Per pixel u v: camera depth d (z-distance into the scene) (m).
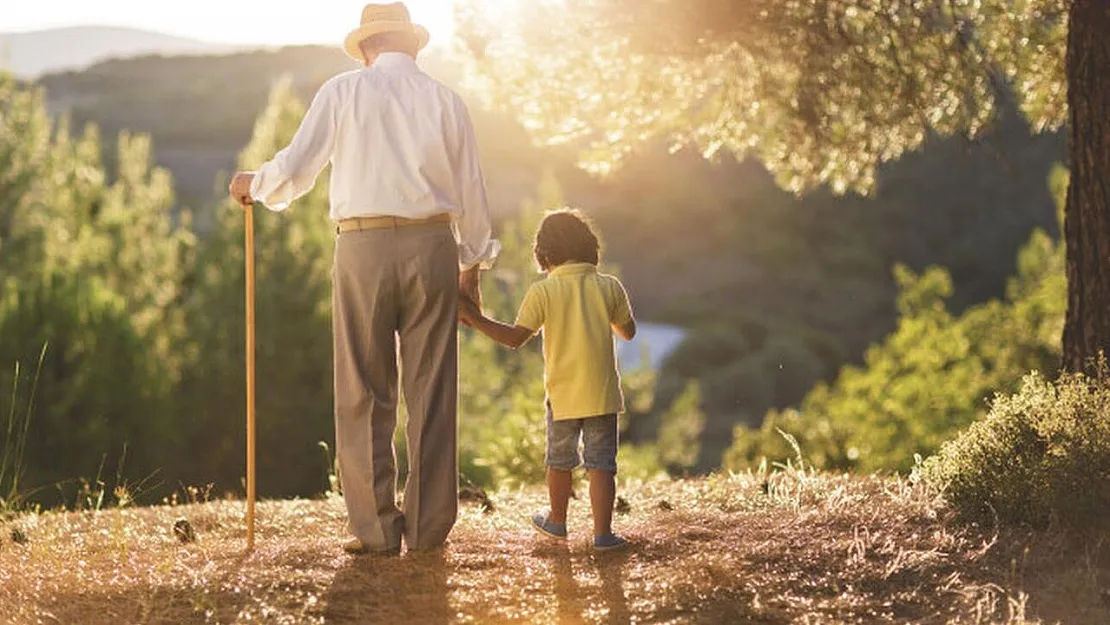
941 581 4.60
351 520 4.96
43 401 17.58
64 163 31.75
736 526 5.47
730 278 91.94
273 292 22.33
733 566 4.71
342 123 4.81
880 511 5.53
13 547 5.66
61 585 4.71
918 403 24.62
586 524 5.74
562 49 8.54
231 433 22.12
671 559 4.92
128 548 5.43
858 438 23.12
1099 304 6.88
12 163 29.58
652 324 85.12
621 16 7.99
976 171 90.38
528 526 5.75
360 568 4.76
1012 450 5.46
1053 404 5.66
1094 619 4.25
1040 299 26.41
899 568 4.72
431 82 4.89
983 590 4.48
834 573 4.71
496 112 9.13
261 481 22.06
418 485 4.93
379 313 4.87
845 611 4.35
